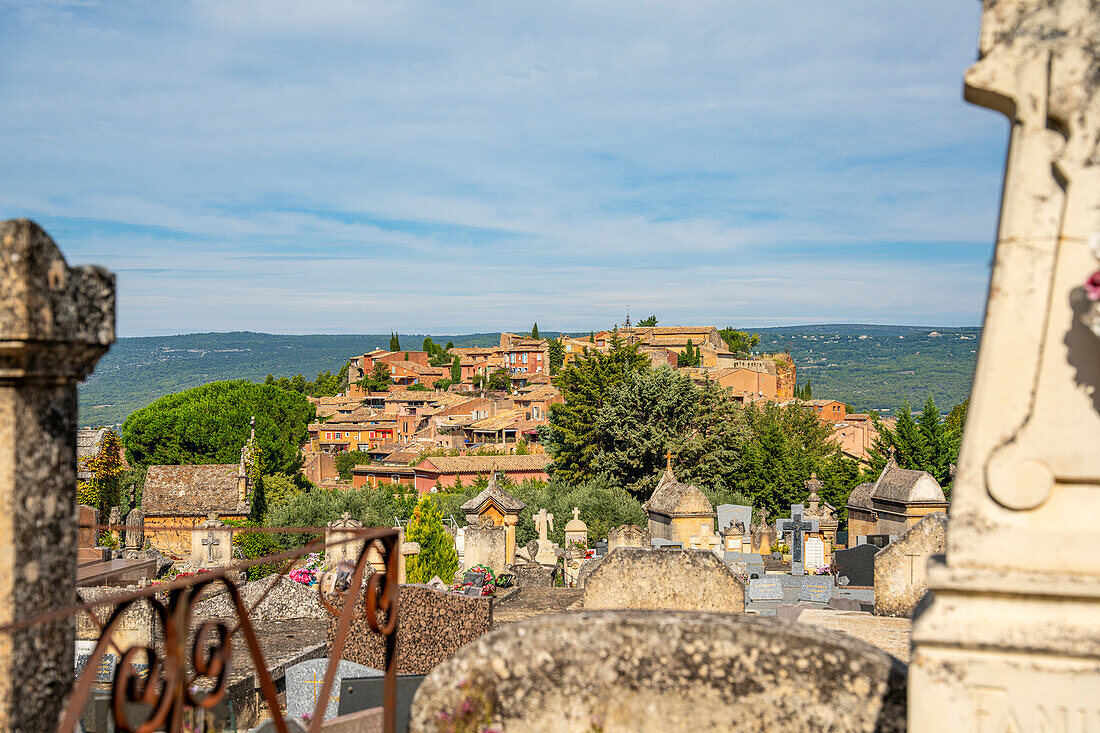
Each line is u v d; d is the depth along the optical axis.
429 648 10.77
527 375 188.50
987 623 4.16
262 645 14.80
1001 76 4.14
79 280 4.07
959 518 4.23
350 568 15.38
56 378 4.09
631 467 61.34
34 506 4.02
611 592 11.56
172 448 66.19
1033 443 4.13
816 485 39.62
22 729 3.94
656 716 4.86
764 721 4.79
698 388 63.94
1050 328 4.11
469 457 96.31
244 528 5.88
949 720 4.22
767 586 21.09
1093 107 4.02
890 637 10.41
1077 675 4.05
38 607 4.04
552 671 4.90
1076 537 4.08
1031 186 4.12
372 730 8.23
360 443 145.38
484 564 27.98
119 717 3.90
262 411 80.12
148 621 12.49
